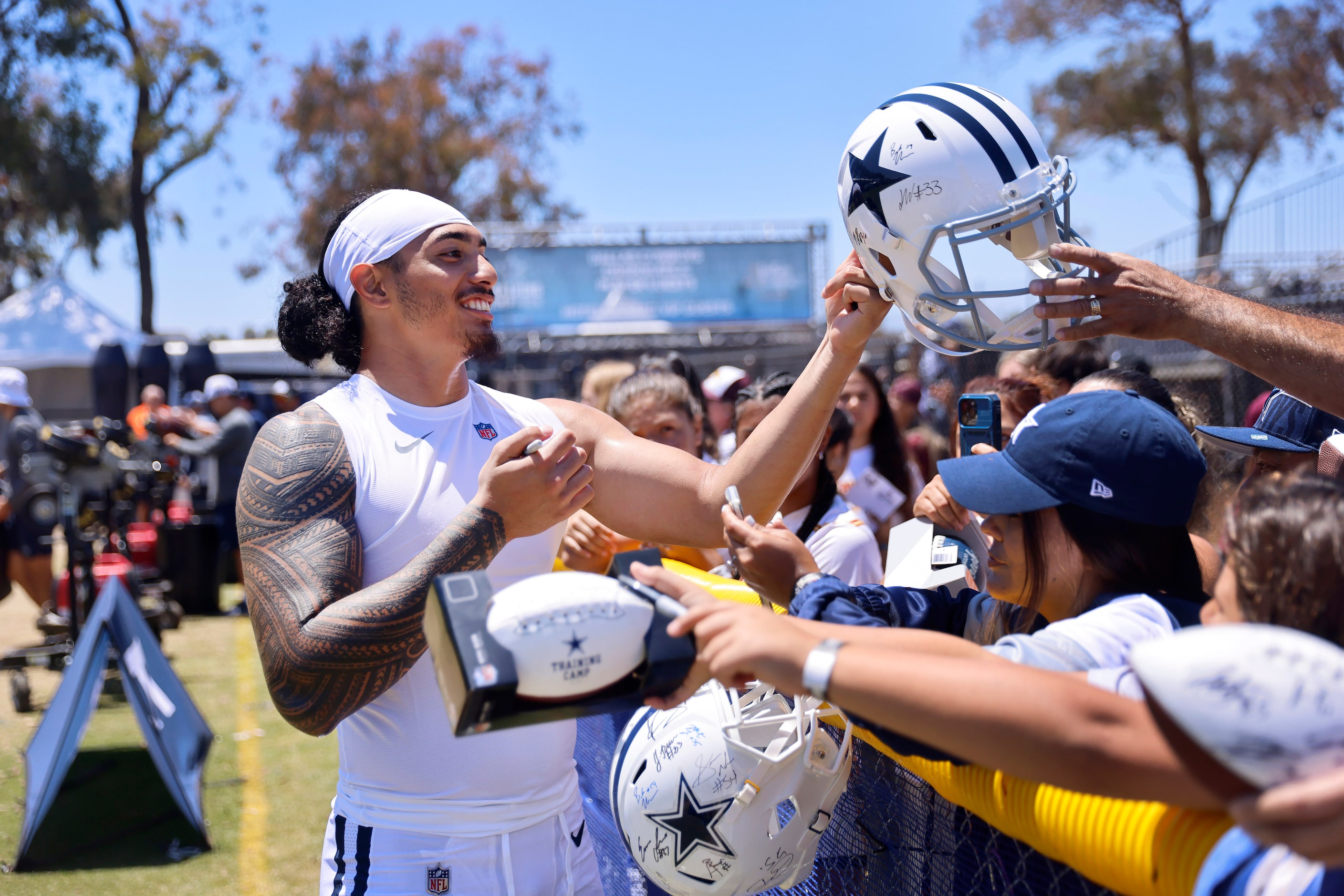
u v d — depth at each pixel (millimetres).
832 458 3609
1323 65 20422
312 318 1877
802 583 1399
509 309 19641
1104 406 1326
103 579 6445
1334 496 949
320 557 1552
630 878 2605
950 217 1485
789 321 20375
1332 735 716
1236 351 1504
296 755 5082
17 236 26328
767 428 1849
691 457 1925
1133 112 22594
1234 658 746
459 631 1054
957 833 1407
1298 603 923
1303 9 20219
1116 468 1281
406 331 1777
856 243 1638
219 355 16438
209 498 9320
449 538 1506
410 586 1465
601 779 2926
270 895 3512
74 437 6305
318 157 32438
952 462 1435
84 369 16016
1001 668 920
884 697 937
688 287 20141
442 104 31828
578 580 1115
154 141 23547
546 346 19750
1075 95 23641
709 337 20266
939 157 1480
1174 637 796
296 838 4043
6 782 4609
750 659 1010
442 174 32969
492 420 1860
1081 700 887
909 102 1550
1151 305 1506
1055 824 1082
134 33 23016
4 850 3898
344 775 1746
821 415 1824
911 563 2025
